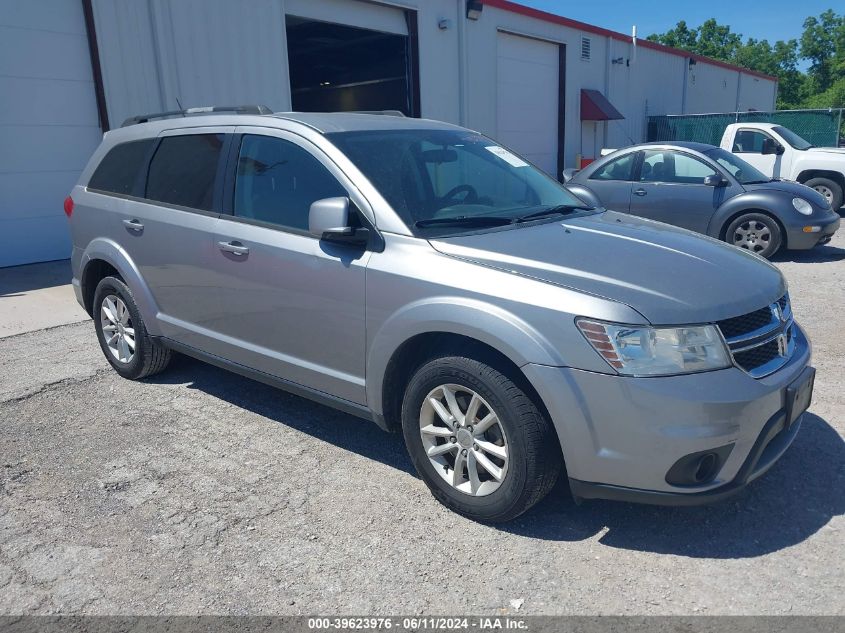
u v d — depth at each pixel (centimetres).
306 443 417
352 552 310
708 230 941
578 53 2008
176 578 295
